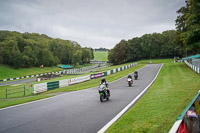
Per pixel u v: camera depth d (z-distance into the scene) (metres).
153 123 4.96
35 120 6.16
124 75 30.34
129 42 105.19
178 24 40.06
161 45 97.44
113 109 7.39
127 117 5.83
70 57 115.88
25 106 9.02
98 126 5.19
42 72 70.12
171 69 33.81
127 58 100.00
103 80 9.98
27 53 75.31
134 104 8.22
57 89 19.77
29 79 45.03
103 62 156.12
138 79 22.50
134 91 12.73
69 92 14.34
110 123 5.43
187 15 31.52
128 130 4.59
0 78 48.66
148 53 100.00
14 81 41.03
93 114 6.68
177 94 9.41
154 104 7.52
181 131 2.81
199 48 30.64
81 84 22.80
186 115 3.22
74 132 4.78
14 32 95.50
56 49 108.44
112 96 11.04
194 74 20.94
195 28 28.03
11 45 70.69
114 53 100.06
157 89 12.33
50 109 7.94
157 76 24.64
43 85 19.11
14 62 67.81
